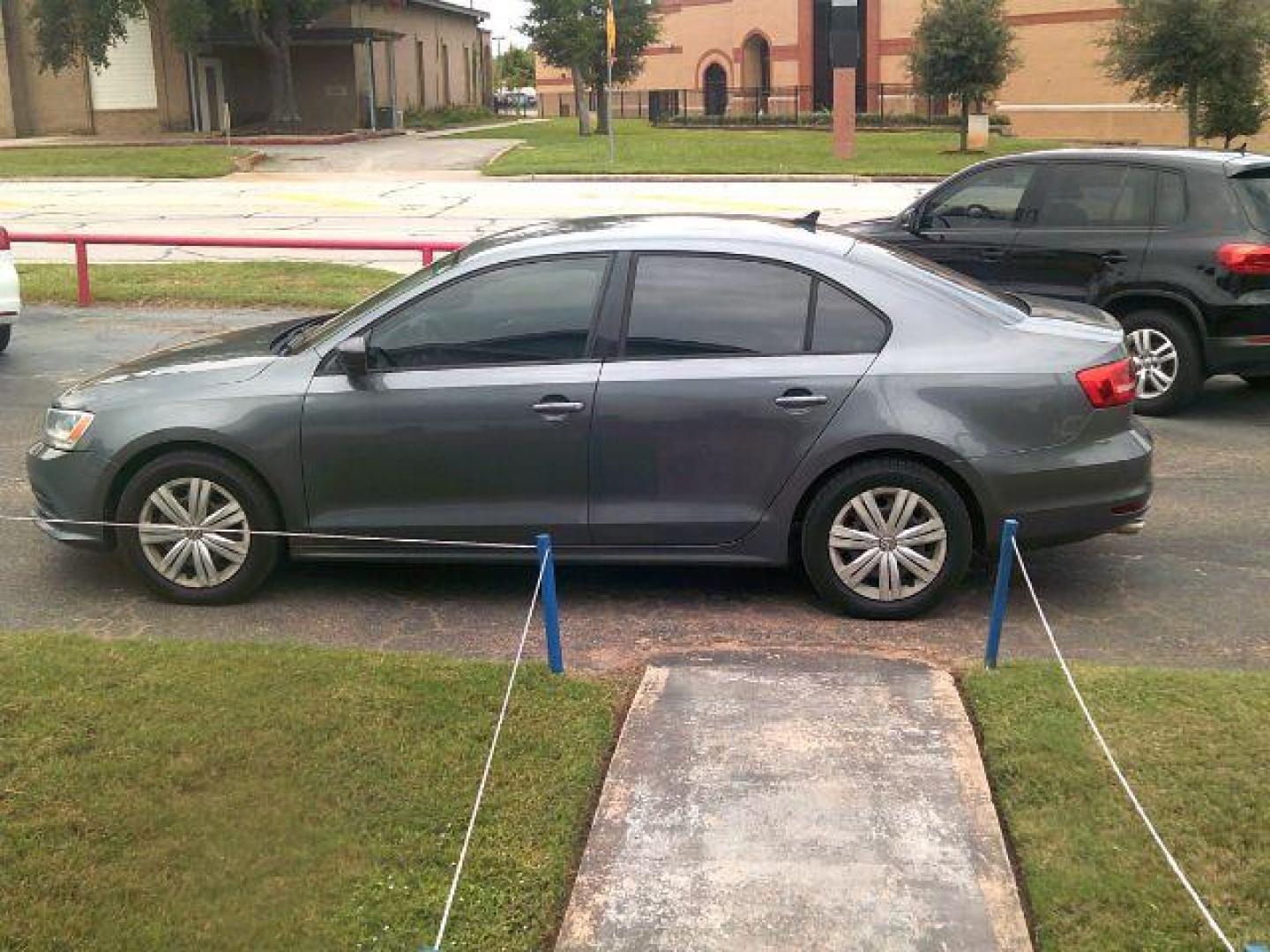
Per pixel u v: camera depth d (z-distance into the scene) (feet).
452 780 12.33
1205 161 28.09
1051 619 17.58
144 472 17.69
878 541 17.20
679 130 149.89
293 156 116.88
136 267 51.26
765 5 169.58
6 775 12.28
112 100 151.02
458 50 193.88
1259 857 11.05
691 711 13.71
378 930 10.32
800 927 10.27
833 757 12.69
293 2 135.03
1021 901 10.62
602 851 11.27
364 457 17.38
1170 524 21.71
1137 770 12.37
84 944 10.08
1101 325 18.22
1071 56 143.54
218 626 17.34
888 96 161.17
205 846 11.28
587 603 18.19
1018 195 30.22
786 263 17.31
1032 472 16.97
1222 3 97.66
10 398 30.42
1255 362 27.66
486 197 82.58
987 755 12.78
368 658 15.05
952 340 17.15
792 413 16.87
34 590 18.63
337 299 43.78
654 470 17.16
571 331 17.31
